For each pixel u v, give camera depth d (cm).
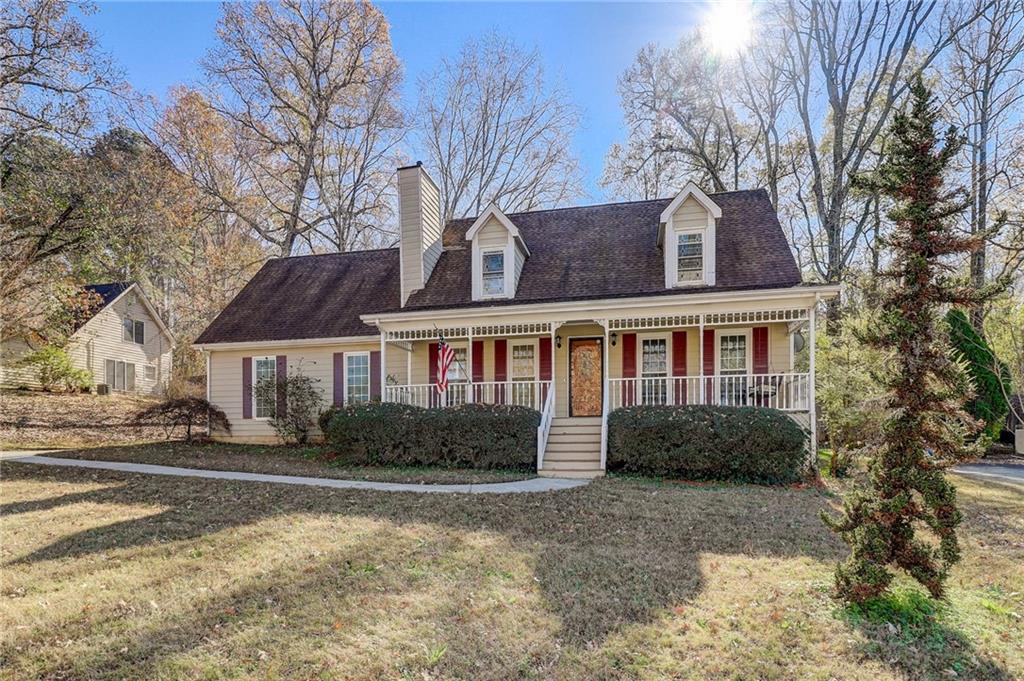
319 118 2752
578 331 1472
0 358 2125
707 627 453
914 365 477
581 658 407
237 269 2836
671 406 1140
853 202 2347
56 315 1969
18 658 407
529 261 1550
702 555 625
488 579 553
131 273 2502
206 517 765
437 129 2955
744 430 1041
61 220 1775
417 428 1228
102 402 2200
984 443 509
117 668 395
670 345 1406
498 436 1188
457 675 387
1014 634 455
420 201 1597
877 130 1994
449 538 677
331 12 2677
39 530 709
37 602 497
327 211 2938
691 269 1341
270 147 2770
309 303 1742
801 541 674
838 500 898
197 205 2664
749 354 1352
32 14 1652
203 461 1255
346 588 530
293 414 1566
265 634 438
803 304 1170
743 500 878
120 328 2659
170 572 570
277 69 2711
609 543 666
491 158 2942
